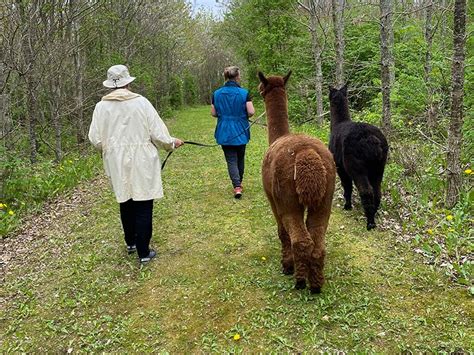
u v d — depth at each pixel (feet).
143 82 61.26
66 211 23.12
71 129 42.80
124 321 12.88
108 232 19.69
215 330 12.23
